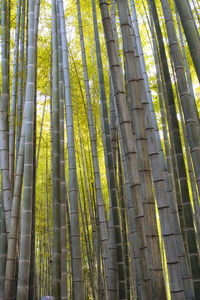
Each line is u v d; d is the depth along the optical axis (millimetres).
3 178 4012
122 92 2824
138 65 3145
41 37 7059
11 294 3504
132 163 2697
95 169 5086
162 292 2355
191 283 3287
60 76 4957
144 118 2910
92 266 7883
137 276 3469
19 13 4992
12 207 3811
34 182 4391
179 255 3396
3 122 4137
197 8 7008
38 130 9047
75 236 4199
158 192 2686
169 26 2916
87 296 8797
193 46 2480
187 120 2617
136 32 4922
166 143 5156
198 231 5219
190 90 5484
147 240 2490
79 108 7965
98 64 4867
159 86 5500
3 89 4395
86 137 8328
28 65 4109
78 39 8180
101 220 4742
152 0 3947
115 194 4027
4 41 4594
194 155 2516
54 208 4078
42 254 8609
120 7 2943
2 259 3930
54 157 4227
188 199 3096
